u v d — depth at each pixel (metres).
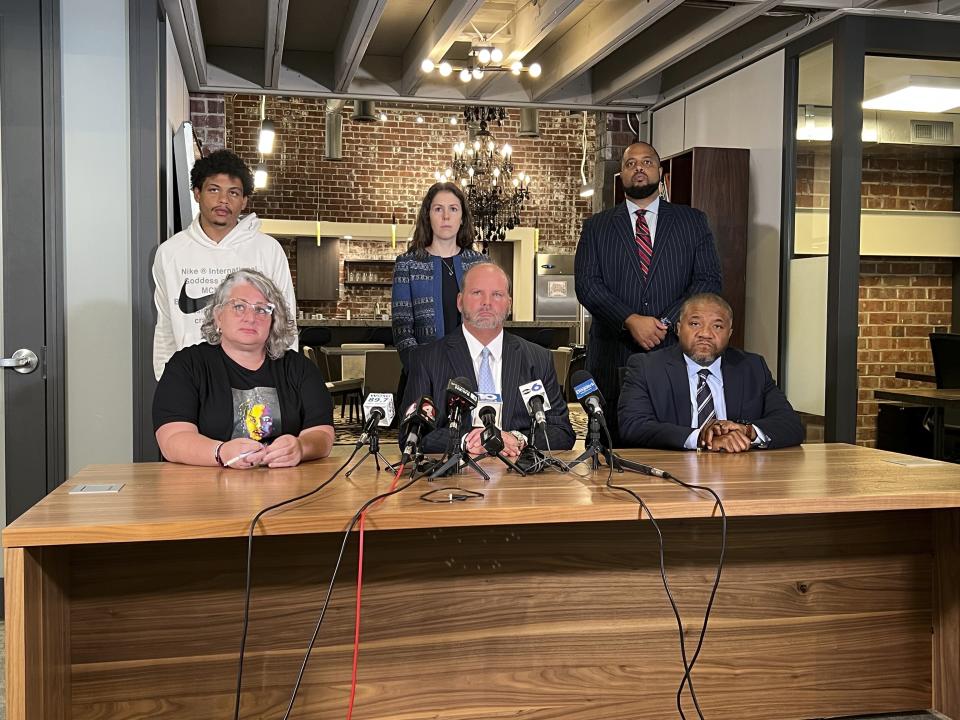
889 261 6.71
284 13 4.80
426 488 2.24
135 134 3.87
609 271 4.14
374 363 7.42
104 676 2.16
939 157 6.55
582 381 2.60
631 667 2.49
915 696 2.74
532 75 6.24
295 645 2.27
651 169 4.10
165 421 2.57
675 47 5.67
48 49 3.75
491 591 2.38
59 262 3.80
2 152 3.73
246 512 1.93
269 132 10.18
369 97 6.71
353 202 13.45
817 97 5.16
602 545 2.45
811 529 2.62
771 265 5.57
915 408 6.01
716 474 2.47
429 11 5.73
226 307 2.63
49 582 1.96
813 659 2.64
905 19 4.91
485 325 2.91
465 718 2.38
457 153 11.41
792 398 5.41
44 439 3.81
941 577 2.71
